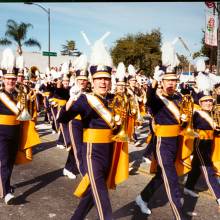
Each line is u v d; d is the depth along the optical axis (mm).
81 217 3975
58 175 6609
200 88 5355
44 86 10422
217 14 10938
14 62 5340
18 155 5715
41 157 7918
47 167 7129
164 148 4570
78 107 3836
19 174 6633
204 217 4879
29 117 5230
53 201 5332
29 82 7570
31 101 5898
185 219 4434
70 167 6418
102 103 3898
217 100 5961
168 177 4500
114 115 3926
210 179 5121
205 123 5184
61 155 8133
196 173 5500
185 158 4938
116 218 4777
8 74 5254
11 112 5191
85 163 3893
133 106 7520
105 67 3963
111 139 3939
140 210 5055
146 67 38375
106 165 3916
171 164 4547
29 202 5277
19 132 5379
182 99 4742
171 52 4598
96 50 3986
